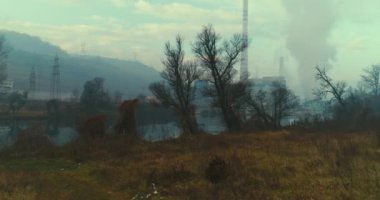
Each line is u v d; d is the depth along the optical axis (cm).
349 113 5409
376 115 5100
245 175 1686
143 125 6112
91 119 3638
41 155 2961
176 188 1652
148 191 1688
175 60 5200
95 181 2016
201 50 5244
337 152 1941
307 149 2253
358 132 3428
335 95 6206
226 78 5288
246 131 4409
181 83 5181
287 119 7338
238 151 2348
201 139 3266
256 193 1452
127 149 2930
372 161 1806
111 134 3612
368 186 1415
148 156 2539
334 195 1347
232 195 1461
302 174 1672
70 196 1709
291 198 1356
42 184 1909
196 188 1614
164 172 1864
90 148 3048
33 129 3662
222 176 1681
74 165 2548
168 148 2878
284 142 2708
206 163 1908
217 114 5538
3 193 1652
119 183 1881
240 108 5700
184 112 5159
